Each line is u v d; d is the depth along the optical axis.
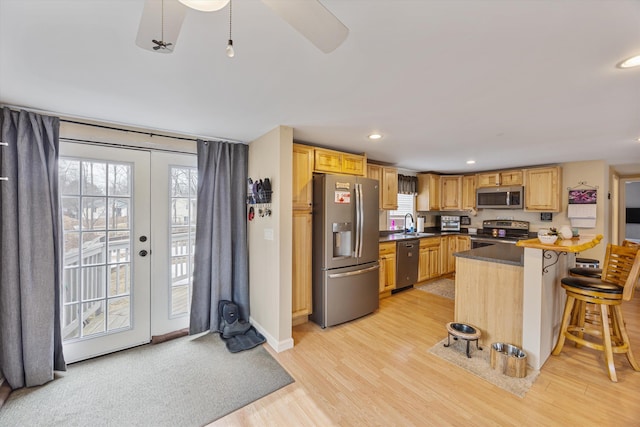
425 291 4.39
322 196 3.01
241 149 3.11
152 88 1.77
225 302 2.96
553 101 1.98
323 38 0.95
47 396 1.95
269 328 2.71
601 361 2.34
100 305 2.47
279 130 2.54
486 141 3.13
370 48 1.33
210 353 2.52
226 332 2.79
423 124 2.52
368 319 3.29
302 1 0.78
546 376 2.14
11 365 1.98
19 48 1.32
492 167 4.98
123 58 1.42
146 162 2.69
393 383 2.08
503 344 2.36
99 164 2.46
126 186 2.59
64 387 2.04
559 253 2.58
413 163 4.61
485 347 2.60
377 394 1.96
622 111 2.17
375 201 3.42
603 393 1.94
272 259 2.67
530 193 4.57
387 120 2.42
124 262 2.59
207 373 2.22
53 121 2.15
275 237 2.62
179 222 2.89
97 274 2.46
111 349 2.52
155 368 2.29
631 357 2.21
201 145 2.88
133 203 2.62
